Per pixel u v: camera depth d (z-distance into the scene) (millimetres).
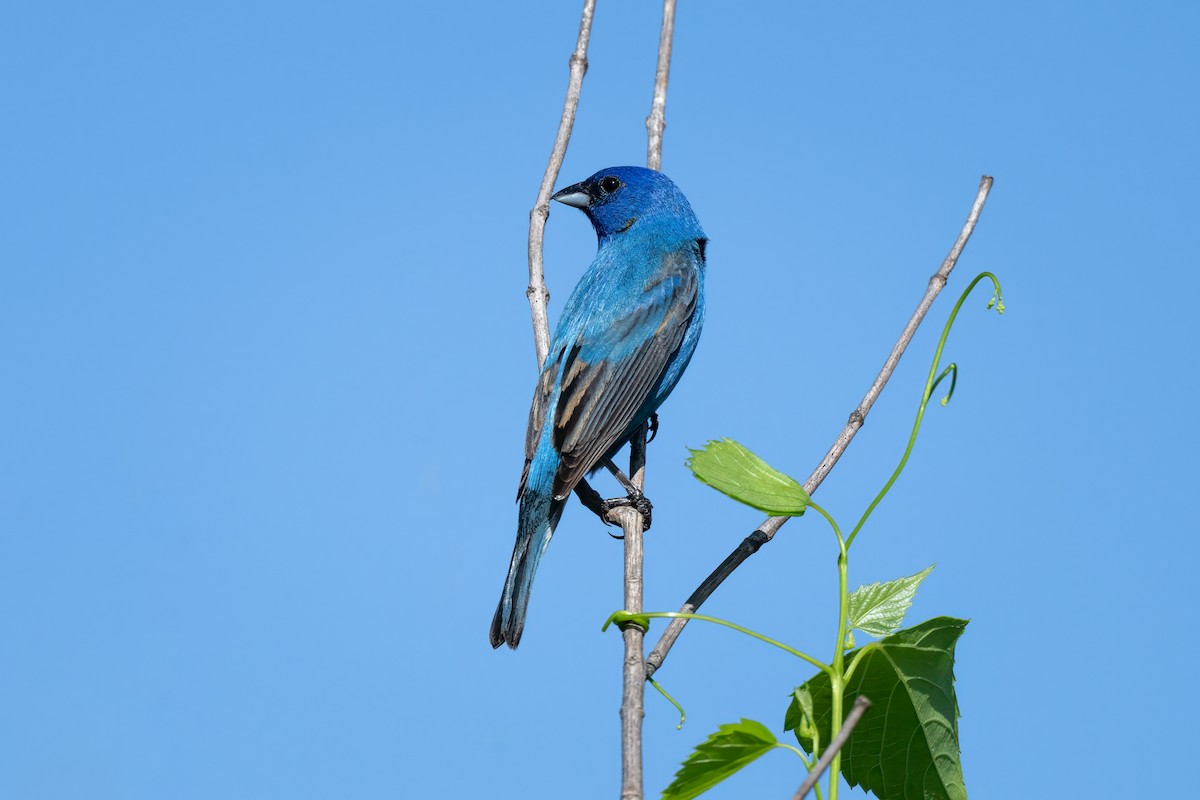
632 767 5820
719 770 5246
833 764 5195
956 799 6234
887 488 6578
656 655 6922
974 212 9461
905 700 6270
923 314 8969
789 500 6039
